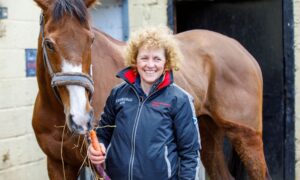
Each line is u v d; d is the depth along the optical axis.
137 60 2.60
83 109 2.60
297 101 5.05
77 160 3.17
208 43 4.21
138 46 2.59
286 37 5.03
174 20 5.40
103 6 5.24
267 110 5.29
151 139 2.53
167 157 2.54
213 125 4.36
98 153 2.55
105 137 2.75
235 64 4.18
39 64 3.02
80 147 3.05
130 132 2.56
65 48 2.64
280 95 5.18
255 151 4.16
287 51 5.04
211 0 5.49
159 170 2.52
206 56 4.14
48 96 3.06
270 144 5.29
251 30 5.35
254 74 4.24
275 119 5.23
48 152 3.23
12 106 4.15
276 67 5.20
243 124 4.12
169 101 2.57
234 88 4.14
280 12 5.14
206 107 4.14
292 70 5.04
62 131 3.10
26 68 4.28
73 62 2.63
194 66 4.04
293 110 5.07
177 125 2.56
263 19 5.26
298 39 5.01
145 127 2.54
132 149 2.55
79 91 2.62
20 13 4.21
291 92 5.05
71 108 2.60
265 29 5.26
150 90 2.58
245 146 4.14
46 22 2.79
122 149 2.57
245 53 4.33
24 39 4.25
